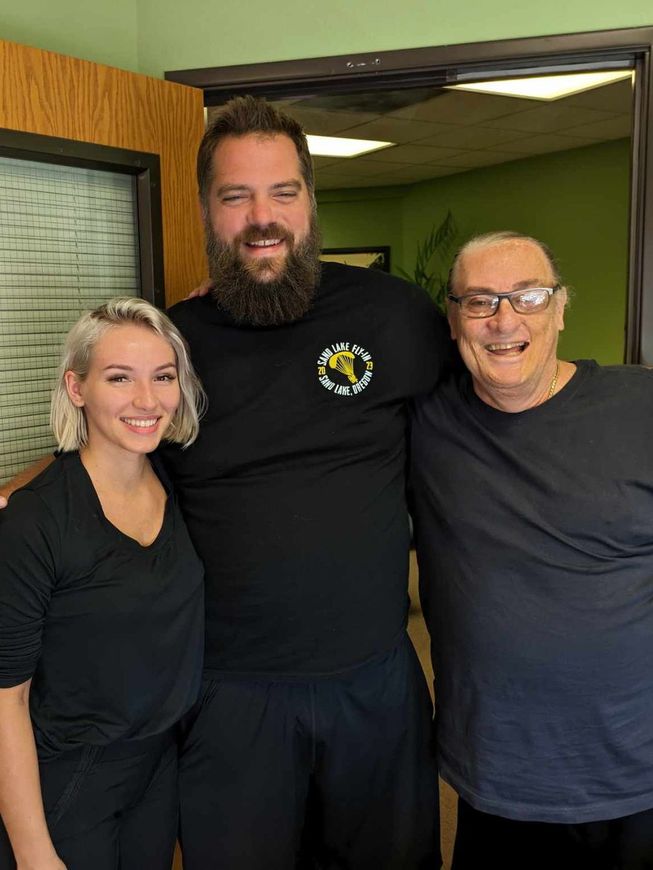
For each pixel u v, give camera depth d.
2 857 1.17
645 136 1.98
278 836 1.40
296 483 1.33
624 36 1.92
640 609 1.25
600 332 5.29
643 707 1.27
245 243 1.35
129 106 1.93
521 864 1.47
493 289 1.26
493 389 1.28
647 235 2.01
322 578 1.32
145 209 2.01
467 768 1.33
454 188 6.38
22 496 1.15
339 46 2.08
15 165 1.78
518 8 1.97
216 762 1.37
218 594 1.34
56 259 1.90
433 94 3.64
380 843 1.46
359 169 6.03
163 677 1.23
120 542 1.19
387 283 1.48
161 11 2.17
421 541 1.44
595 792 1.29
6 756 1.13
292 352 1.38
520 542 1.27
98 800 1.21
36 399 1.90
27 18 1.93
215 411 1.37
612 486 1.26
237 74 2.13
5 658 1.10
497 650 1.27
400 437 1.44
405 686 1.44
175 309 1.49
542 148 5.21
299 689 1.35
